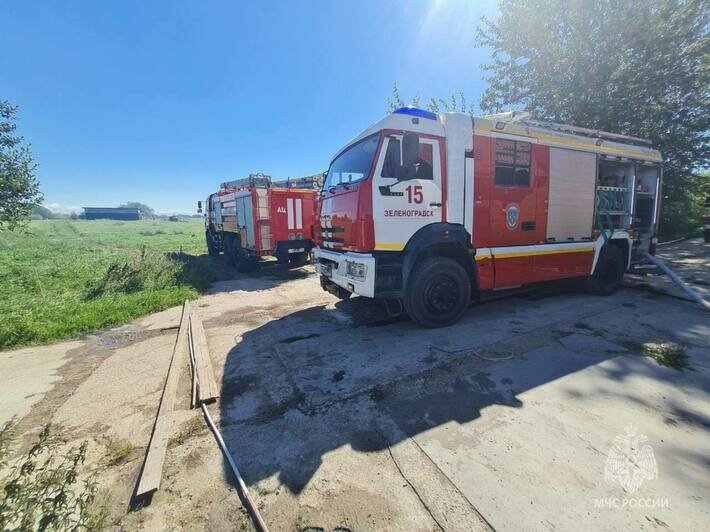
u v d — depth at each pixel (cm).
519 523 167
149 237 3072
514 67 1134
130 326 545
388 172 405
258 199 943
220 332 497
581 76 998
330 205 495
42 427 277
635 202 635
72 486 208
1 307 607
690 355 347
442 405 276
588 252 571
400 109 417
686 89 974
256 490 198
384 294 415
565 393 285
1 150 836
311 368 357
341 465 215
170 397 312
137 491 197
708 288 607
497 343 396
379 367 349
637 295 600
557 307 534
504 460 211
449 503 181
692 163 1139
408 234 421
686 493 181
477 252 463
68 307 606
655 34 902
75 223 6350
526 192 494
